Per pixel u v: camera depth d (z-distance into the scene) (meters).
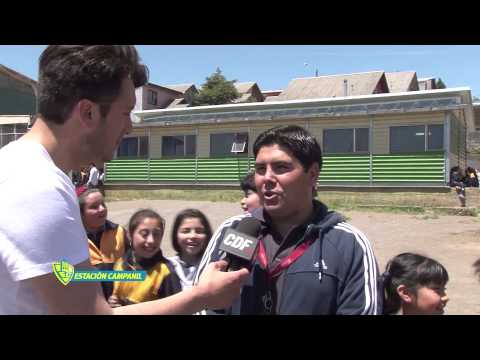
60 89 1.35
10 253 1.22
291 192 1.90
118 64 1.38
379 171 18.11
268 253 1.95
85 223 3.82
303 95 43.12
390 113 17.83
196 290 1.49
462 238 11.60
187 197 21.36
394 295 2.51
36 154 1.33
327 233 1.91
